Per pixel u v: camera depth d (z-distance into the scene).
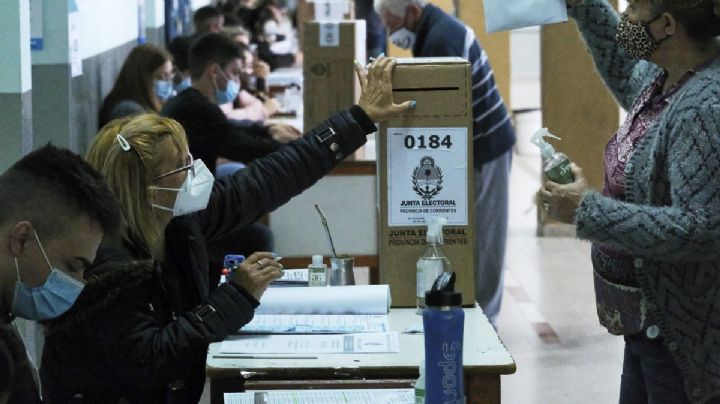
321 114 5.60
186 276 2.82
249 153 5.44
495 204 5.43
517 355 5.42
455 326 2.11
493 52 10.16
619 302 2.66
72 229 2.09
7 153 4.14
